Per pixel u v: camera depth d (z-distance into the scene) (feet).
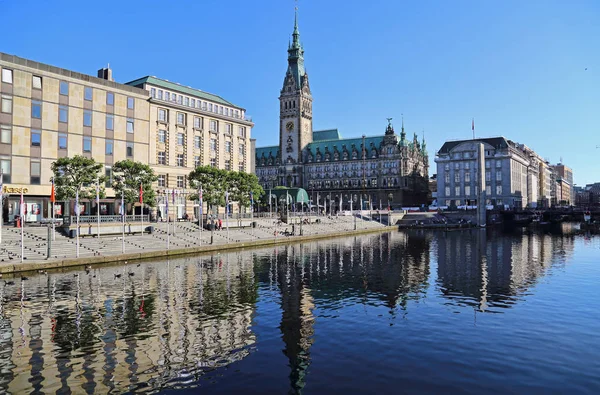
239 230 313.32
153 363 78.59
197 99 365.61
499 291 142.41
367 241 342.44
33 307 115.14
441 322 105.60
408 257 233.96
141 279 155.53
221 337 93.30
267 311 115.44
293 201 528.63
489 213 543.39
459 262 213.87
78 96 278.26
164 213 324.80
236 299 128.36
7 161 246.88
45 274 160.45
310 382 71.05
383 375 73.82
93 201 285.64
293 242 323.98
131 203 265.75
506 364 78.54
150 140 321.73
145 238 237.04
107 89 293.43
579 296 134.10
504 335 95.14
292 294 136.87
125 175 260.83
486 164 622.13
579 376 73.31
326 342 90.53
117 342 89.30
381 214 551.18
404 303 125.80
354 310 117.29
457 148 643.45
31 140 256.32
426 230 490.49
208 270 179.32
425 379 72.23
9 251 178.60
